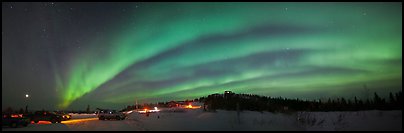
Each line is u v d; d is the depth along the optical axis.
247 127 22.78
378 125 23.98
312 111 42.50
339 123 26.59
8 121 25.45
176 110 43.09
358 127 23.95
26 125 26.86
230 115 28.11
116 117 37.97
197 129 22.19
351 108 44.25
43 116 33.25
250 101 37.09
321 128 24.47
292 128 23.66
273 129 22.25
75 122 32.69
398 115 26.84
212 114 29.14
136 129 23.23
